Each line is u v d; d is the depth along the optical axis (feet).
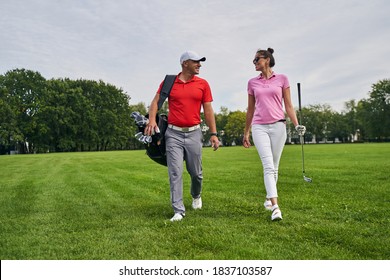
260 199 21.07
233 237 12.78
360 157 59.31
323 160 53.42
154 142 17.28
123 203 20.70
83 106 216.74
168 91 16.85
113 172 41.88
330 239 12.44
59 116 205.87
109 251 11.70
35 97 203.51
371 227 13.97
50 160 75.72
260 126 17.33
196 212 17.54
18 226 15.31
